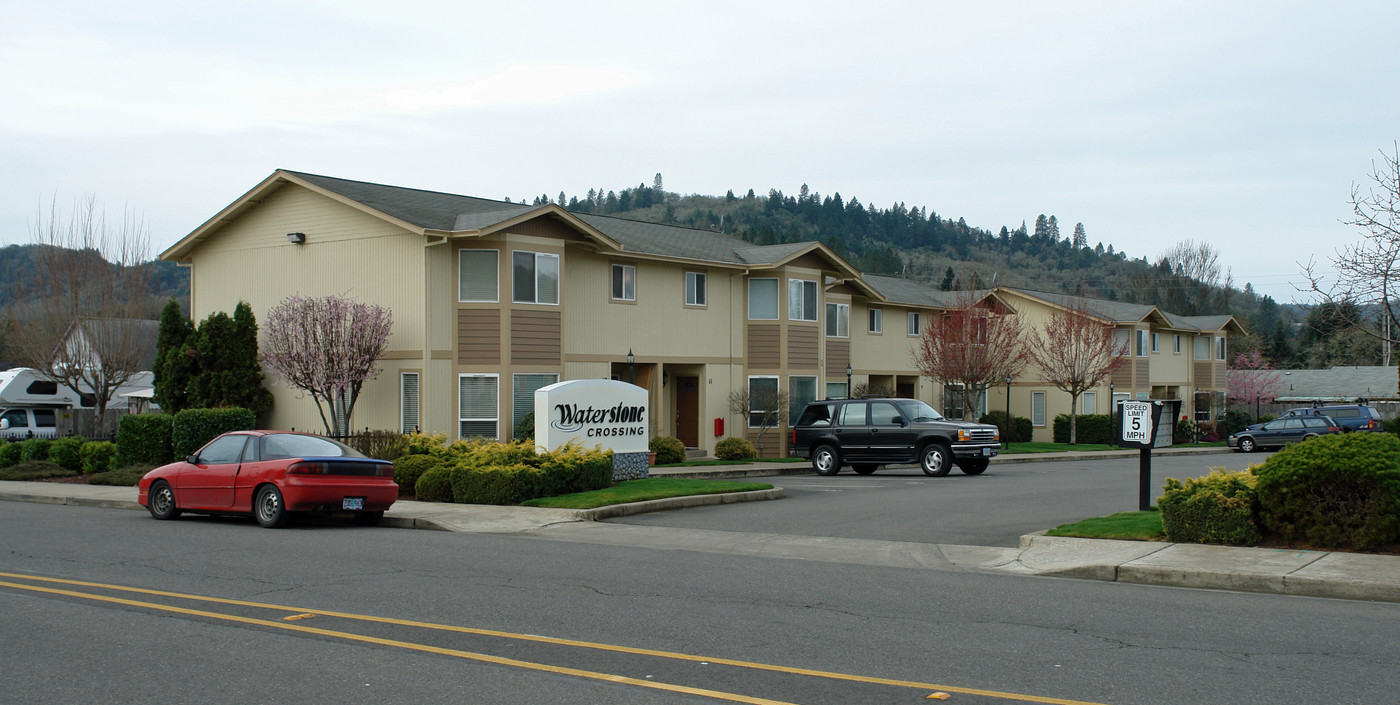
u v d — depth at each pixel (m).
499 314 26.02
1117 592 10.26
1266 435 42.84
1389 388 62.00
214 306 29.75
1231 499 12.33
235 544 13.80
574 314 28.41
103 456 25.69
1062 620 8.82
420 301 25.56
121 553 12.88
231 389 27.19
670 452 29.59
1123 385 50.41
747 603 9.61
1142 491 15.36
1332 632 8.33
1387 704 6.31
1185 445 48.44
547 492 18.53
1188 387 58.25
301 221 27.91
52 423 38.69
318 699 6.49
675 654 7.62
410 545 13.75
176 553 12.88
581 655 7.59
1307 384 65.44
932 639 8.10
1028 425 46.94
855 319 40.53
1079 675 7.00
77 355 39.06
